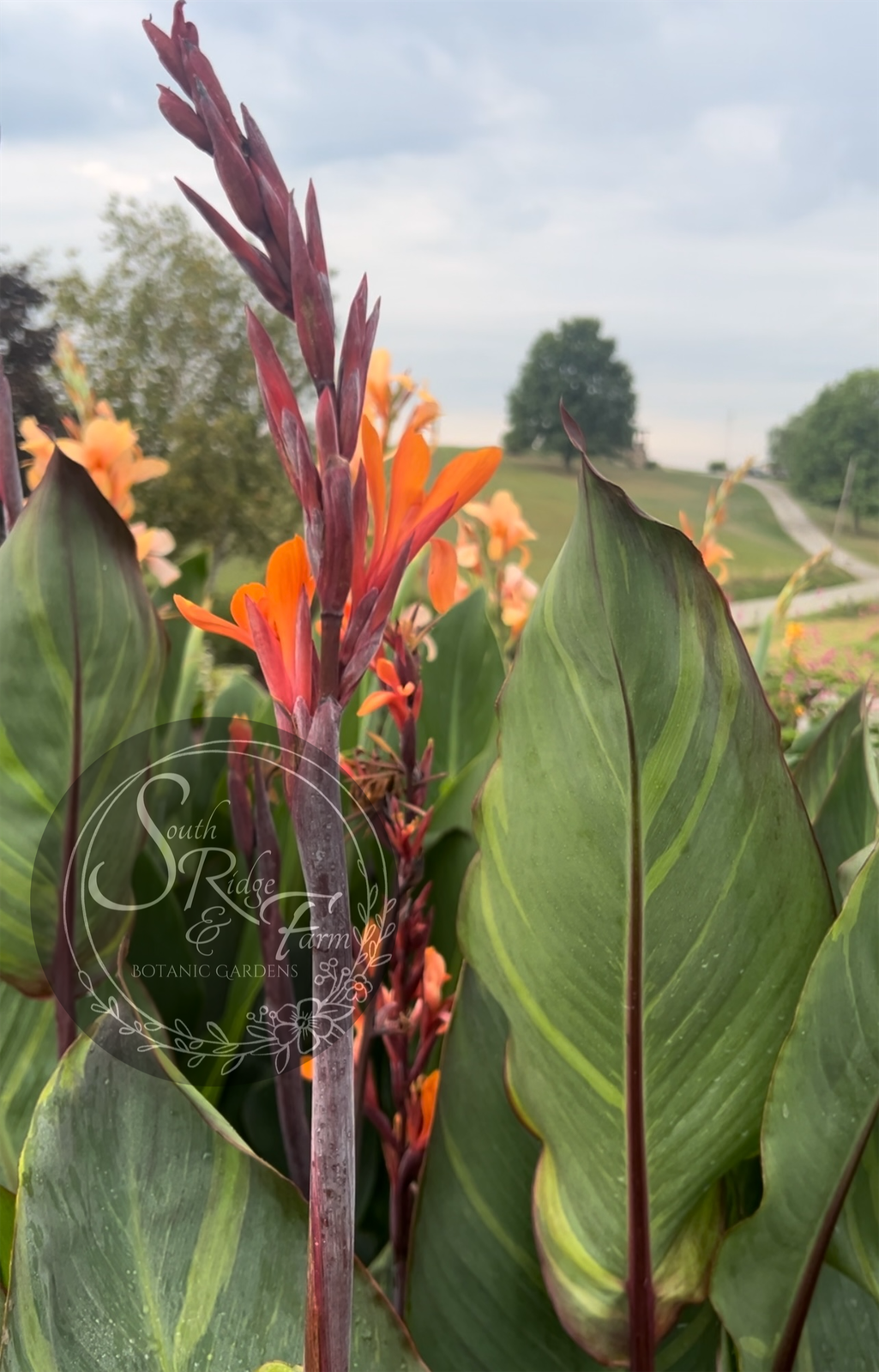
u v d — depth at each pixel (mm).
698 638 533
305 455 326
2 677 753
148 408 11688
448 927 1226
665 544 515
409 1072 778
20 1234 587
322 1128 371
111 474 1307
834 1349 717
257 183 317
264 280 324
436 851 1233
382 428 1080
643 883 587
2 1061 933
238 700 1672
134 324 11578
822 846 928
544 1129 688
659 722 547
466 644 1464
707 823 571
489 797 631
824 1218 624
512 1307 773
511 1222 777
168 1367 580
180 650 1694
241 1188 598
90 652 774
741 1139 646
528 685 585
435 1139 800
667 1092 634
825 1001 584
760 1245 645
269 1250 592
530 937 632
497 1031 823
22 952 780
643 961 606
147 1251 590
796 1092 604
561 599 550
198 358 11922
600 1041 632
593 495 512
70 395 1401
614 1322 687
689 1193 662
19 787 761
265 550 12320
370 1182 1142
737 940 599
